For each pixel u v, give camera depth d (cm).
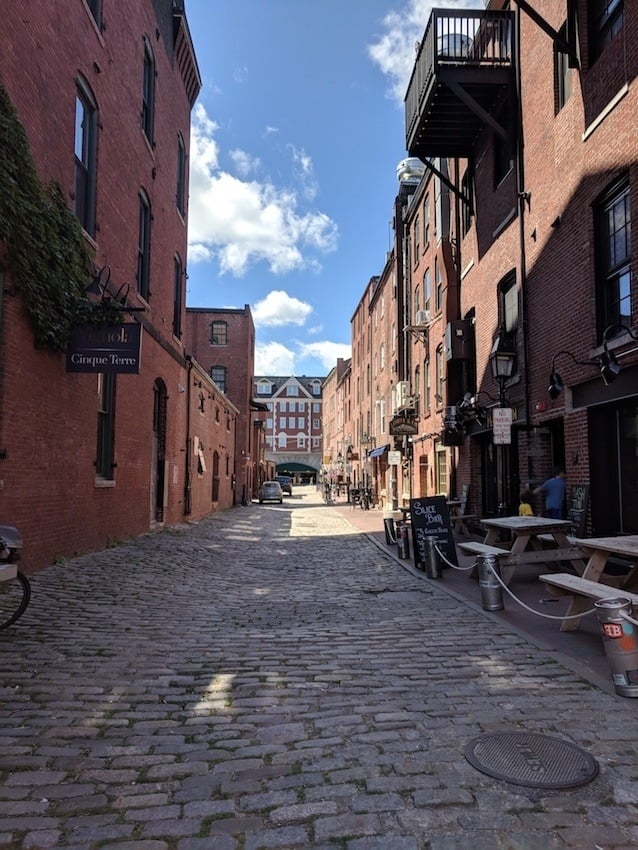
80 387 1053
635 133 799
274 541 1656
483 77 1247
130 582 896
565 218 1008
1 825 286
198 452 2273
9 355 802
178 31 1759
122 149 1287
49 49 923
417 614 726
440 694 452
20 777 332
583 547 712
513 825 281
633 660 442
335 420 6369
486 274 1438
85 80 1074
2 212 758
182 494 1983
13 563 621
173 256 1823
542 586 865
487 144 1428
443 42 1273
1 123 754
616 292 887
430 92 1320
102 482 1176
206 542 1505
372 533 1838
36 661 530
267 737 383
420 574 1022
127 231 1334
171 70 1755
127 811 299
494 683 473
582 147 947
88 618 683
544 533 927
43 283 866
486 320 1440
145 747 370
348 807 300
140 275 1518
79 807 302
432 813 293
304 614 745
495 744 364
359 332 4466
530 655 546
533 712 413
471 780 323
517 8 1227
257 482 5494
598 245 920
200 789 320
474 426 1559
